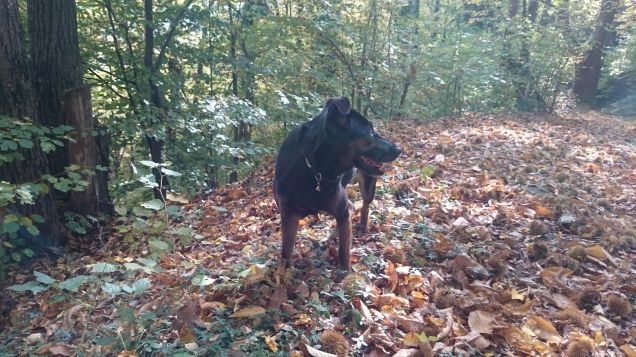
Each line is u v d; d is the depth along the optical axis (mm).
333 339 1202
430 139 3754
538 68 6418
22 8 2898
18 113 2139
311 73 4133
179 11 3258
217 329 1279
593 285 1601
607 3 7676
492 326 1274
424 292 1494
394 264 1640
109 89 3262
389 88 5117
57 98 2379
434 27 6051
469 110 6379
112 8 3207
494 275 1632
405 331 1295
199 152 3238
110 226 2531
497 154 3268
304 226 2033
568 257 1734
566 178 2736
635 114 7543
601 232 1988
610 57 8484
